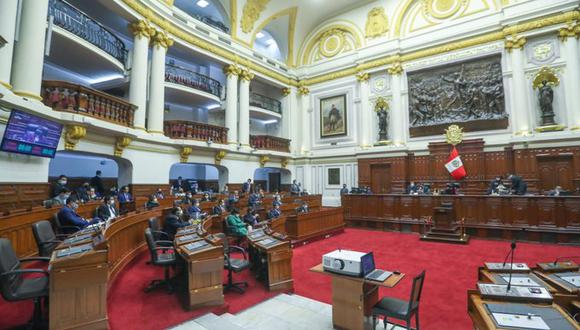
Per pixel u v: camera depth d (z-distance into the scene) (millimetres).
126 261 5719
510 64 12445
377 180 15297
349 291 3482
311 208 13414
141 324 3570
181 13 12180
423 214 10812
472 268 6320
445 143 13438
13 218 4766
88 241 3777
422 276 3281
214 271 4164
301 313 4062
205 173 18641
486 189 12453
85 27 9172
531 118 11914
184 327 3521
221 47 14000
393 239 9664
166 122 12102
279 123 18625
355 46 16734
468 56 13312
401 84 14945
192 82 13461
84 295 3160
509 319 2111
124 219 5738
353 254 3668
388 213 11539
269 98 18156
